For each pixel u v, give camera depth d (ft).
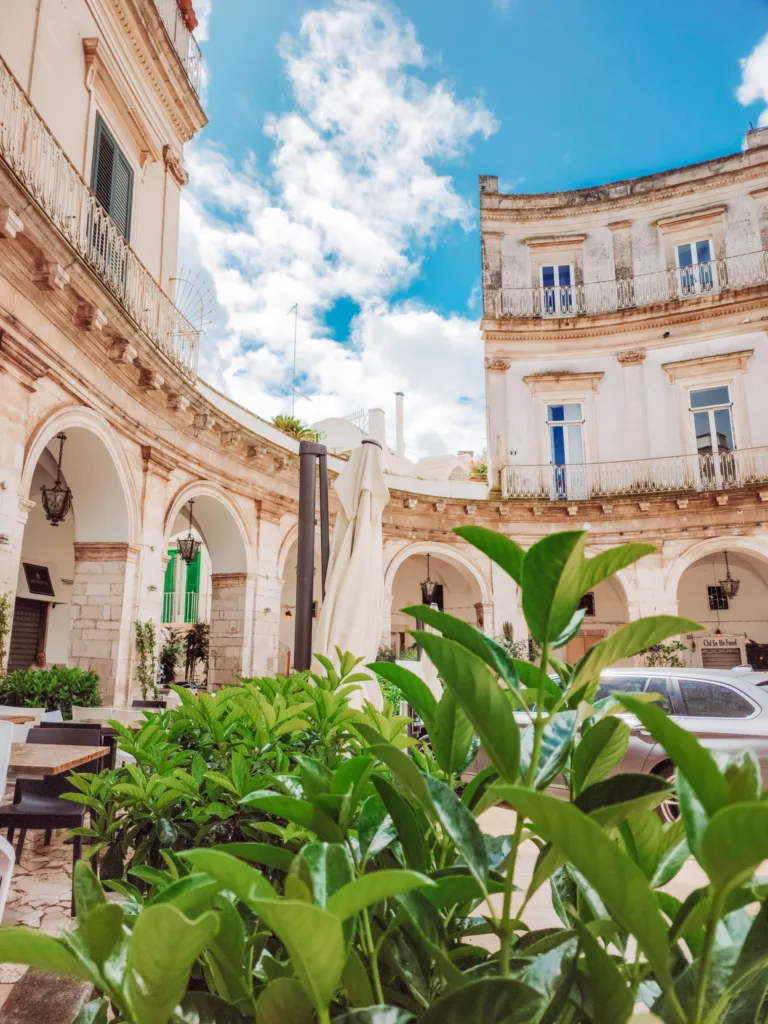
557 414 67.36
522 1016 2.66
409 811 3.68
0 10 28.48
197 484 42.37
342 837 3.74
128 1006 2.44
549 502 62.34
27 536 45.14
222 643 46.55
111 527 35.17
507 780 3.04
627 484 63.67
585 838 2.20
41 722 21.31
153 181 43.34
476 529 3.15
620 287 67.72
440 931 3.33
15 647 44.09
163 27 40.37
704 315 63.82
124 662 34.35
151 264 42.65
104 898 2.81
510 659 3.35
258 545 48.29
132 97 39.50
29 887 13.38
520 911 3.06
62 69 32.71
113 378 33.58
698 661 62.59
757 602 62.39
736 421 61.77
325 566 20.70
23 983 5.15
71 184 30.71
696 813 2.46
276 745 7.67
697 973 2.96
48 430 28.32
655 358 65.46
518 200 71.20
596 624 63.16
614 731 3.72
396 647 69.26
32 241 25.22
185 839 7.22
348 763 3.80
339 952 2.20
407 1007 3.57
